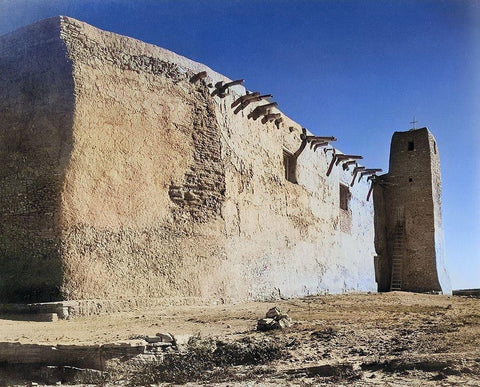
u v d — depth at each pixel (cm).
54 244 1110
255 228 1669
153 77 1337
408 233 2900
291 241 1919
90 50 1226
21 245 1149
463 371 580
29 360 696
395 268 2884
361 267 2609
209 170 1450
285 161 2016
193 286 1351
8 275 1136
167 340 730
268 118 1778
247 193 1634
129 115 1265
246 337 796
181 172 1371
